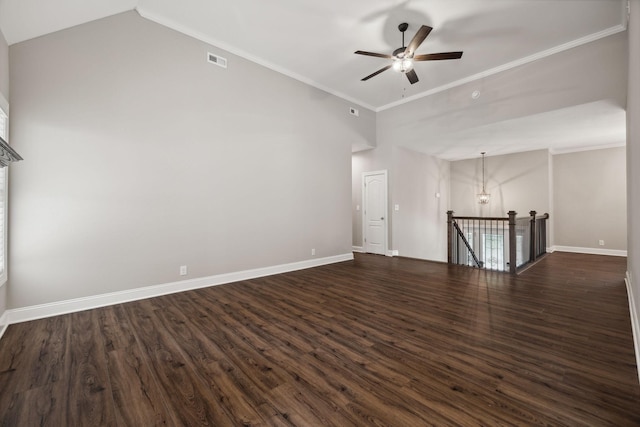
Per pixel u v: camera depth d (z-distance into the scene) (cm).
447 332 251
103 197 326
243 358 211
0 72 257
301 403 162
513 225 461
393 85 555
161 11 351
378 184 679
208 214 404
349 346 228
